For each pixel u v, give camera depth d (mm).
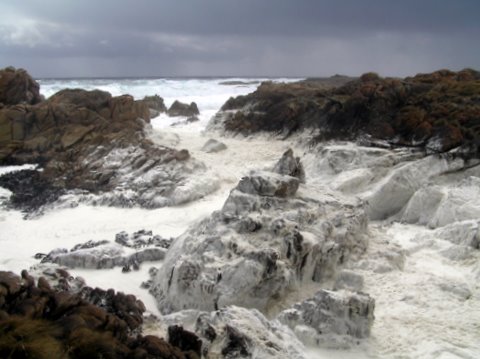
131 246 18359
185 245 14820
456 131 24391
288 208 15539
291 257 13969
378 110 31406
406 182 21953
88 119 35031
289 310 12086
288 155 18156
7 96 39656
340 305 11555
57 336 8664
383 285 14406
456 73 37469
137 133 32094
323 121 34562
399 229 19656
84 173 28734
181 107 52875
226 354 9484
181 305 13477
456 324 12344
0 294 9492
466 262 15867
